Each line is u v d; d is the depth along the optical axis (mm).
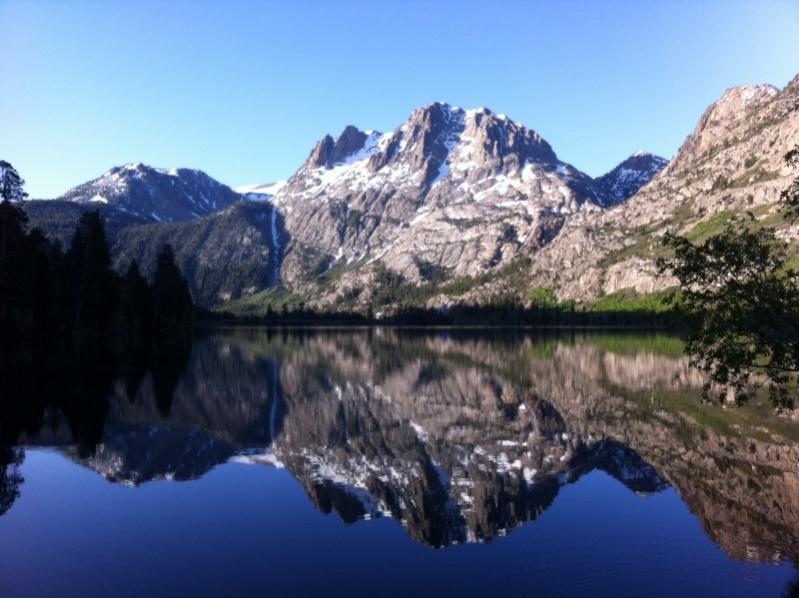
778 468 33594
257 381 70938
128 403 51938
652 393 61844
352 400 58219
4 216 97625
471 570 20812
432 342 161750
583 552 22156
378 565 21156
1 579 20125
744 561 21234
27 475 31500
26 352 88312
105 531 24250
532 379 75312
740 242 22516
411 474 32719
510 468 34000
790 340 21953
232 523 25188
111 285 122000
